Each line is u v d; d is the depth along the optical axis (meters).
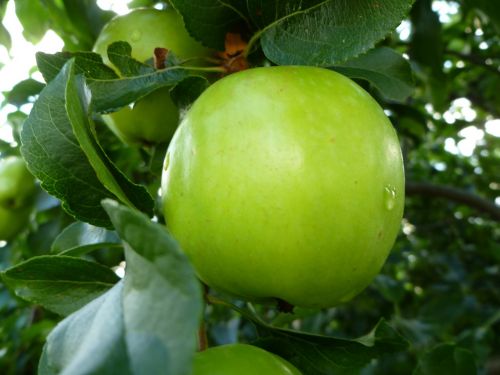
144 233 0.09
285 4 0.16
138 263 0.10
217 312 0.46
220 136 0.13
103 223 0.15
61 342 0.11
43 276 0.16
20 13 0.32
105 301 0.11
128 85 0.17
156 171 0.21
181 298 0.09
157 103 0.19
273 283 0.14
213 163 0.13
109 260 0.29
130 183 0.14
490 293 0.66
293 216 0.13
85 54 0.17
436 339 0.54
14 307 0.45
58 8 0.31
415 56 0.34
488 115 0.67
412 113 0.38
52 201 0.34
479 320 0.55
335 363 0.17
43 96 0.14
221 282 0.14
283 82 0.14
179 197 0.14
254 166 0.13
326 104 0.14
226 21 0.17
